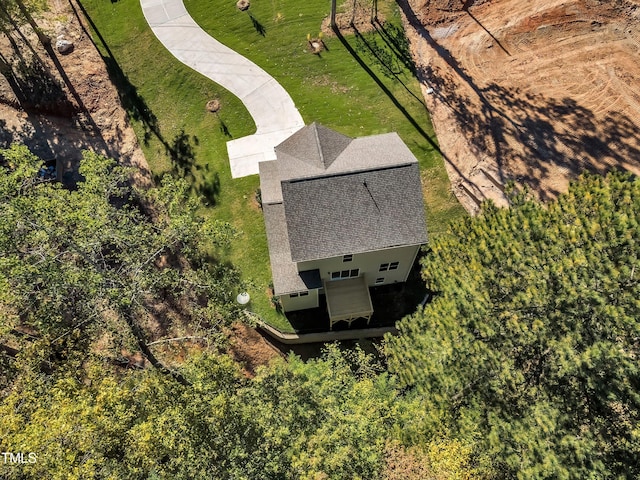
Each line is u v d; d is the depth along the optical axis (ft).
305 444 51.60
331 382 59.36
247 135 98.32
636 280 48.19
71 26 116.26
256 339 80.18
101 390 53.72
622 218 50.08
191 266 85.30
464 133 93.56
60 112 104.01
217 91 103.81
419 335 59.62
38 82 106.01
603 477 44.55
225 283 73.56
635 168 84.74
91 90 106.93
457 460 49.06
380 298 81.10
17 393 56.18
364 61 105.09
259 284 82.74
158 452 51.80
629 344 48.21
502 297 55.57
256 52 108.99
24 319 75.10
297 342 78.84
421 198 69.46
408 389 65.21
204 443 52.19
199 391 56.90
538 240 55.47
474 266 57.47
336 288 77.00
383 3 112.98
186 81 105.91
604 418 48.42
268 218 76.48
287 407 55.93
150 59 110.11
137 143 100.63
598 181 56.24
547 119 92.43
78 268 62.34
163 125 102.22
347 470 48.78
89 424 50.37
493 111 95.09
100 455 50.67
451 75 101.14
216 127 100.22
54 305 62.54
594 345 46.26
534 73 98.94
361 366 65.57
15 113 103.30
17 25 104.37
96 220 61.52
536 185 85.56
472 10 110.11
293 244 67.62
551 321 50.85
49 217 59.77
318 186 68.80
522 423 49.32
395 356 61.36
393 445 51.75
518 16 107.14
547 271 52.34
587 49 100.37
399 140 78.33
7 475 47.14
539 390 51.37
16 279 58.49
